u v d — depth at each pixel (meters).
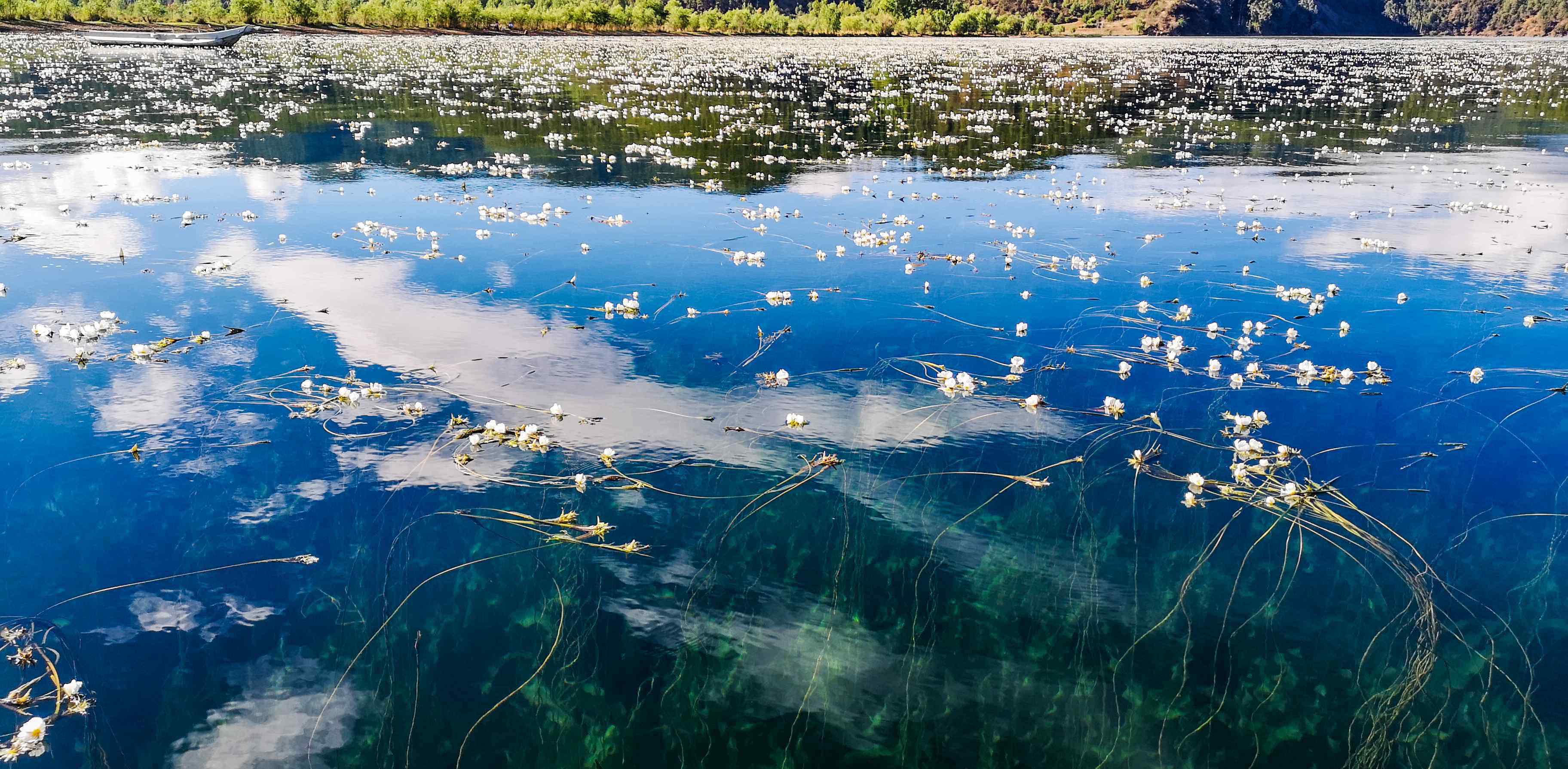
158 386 6.79
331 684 4.17
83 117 21.38
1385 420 6.59
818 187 15.13
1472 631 4.57
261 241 10.89
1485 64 52.44
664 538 5.20
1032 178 16.20
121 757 3.75
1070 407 6.82
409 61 41.53
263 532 5.13
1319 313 8.88
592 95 28.50
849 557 5.09
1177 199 14.24
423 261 10.22
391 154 17.58
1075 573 4.99
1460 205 13.66
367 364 7.28
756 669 4.33
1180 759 3.89
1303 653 4.45
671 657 4.39
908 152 19.00
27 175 14.50
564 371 7.26
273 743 3.86
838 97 29.66
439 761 3.82
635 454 6.05
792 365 7.52
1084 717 4.09
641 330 8.20
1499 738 3.98
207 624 4.46
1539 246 11.38
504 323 8.27
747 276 9.95
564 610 4.64
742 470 5.90
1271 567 5.03
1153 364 7.60
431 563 4.93
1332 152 19.53
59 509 5.25
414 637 4.45
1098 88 34.47
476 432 6.22
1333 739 3.98
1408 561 5.07
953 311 8.88
